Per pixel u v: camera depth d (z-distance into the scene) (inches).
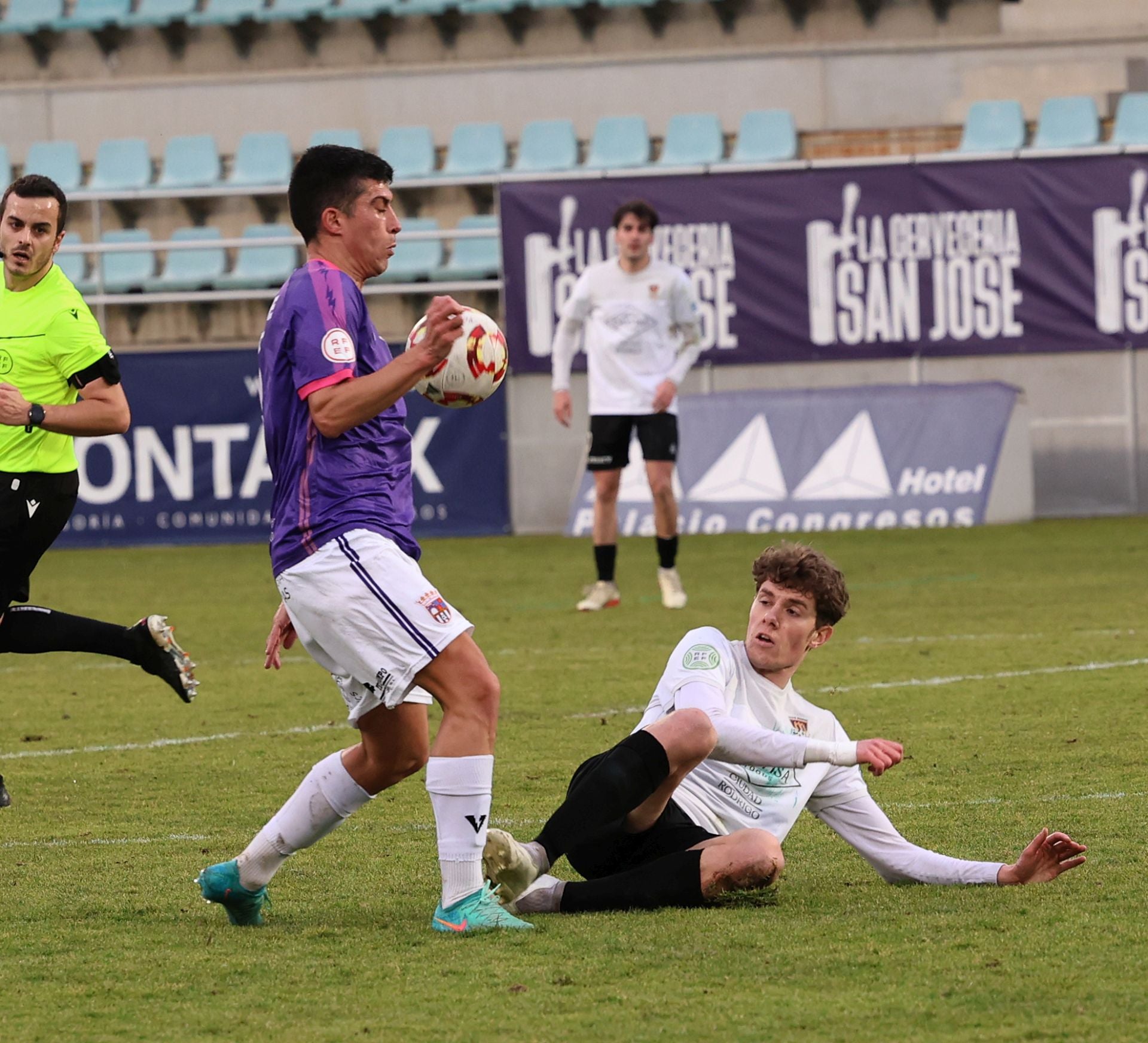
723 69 2603.3
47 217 746.2
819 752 518.9
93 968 489.1
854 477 2070.6
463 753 517.3
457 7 2640.3
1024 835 646.5
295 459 517.3
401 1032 420.5
